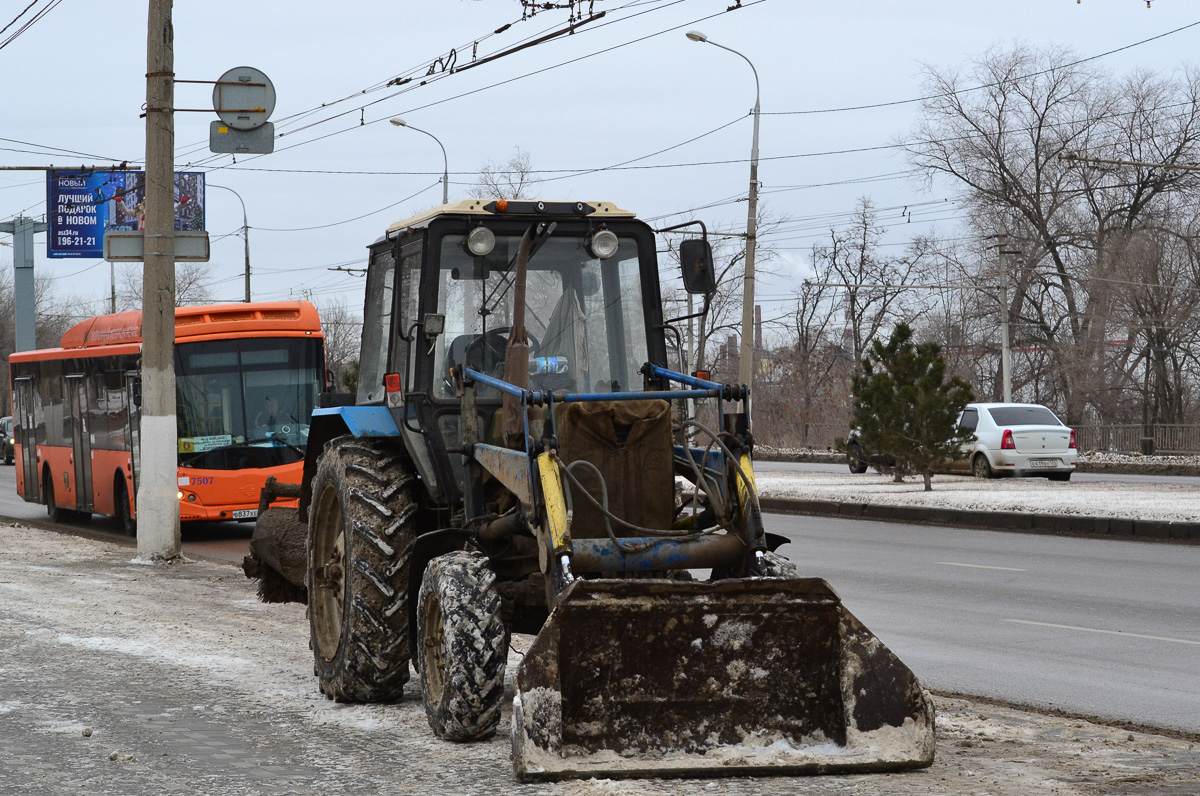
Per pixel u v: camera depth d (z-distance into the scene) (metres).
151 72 16.27
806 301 66.38
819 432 54.50
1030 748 6.35
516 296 6.74
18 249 51.00
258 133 17.14
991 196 52.38
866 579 13.77
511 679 7.96
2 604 11.98
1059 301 51.62
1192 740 6.77
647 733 5.67
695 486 6.83
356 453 7.76
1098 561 15.30
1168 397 46.84
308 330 19.95
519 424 6.43
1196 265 45.97
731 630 5.73
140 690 7.91
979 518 20.02
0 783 5.74
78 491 22.59
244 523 22.84
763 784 5.48
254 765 6.05
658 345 7.84
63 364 23.19
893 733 5.75
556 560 5.88
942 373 24.98
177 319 19.31
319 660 7.87
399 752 6.26
